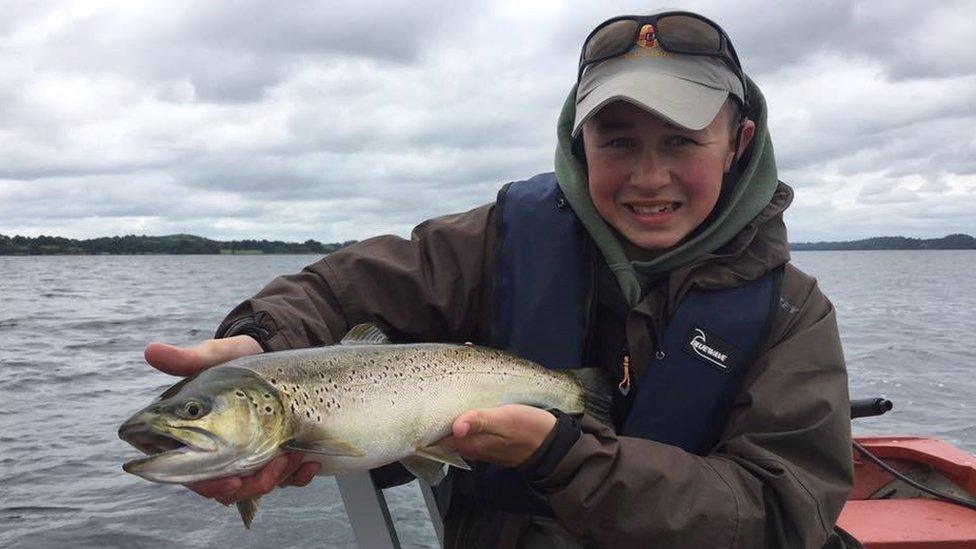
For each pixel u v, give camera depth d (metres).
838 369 0.68
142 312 8.17
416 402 0.70
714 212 0.76
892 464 1.28
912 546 1.00
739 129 0.76
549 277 0.76
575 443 0.61
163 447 0.60
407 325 0.78
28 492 1.90
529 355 0.75
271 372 0.63
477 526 0.75
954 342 5.45
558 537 0.72
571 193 0.76
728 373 0.71
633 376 0.75
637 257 0.77
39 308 8.74
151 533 1.55
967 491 1.17
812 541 0.61
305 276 0.77
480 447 0.62
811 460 0.65
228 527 1.51
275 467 0.63
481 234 0.80
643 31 0.70
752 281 0.73
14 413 2.95
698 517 0.59
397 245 0.80
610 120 0.70
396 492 0.80
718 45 0.71
